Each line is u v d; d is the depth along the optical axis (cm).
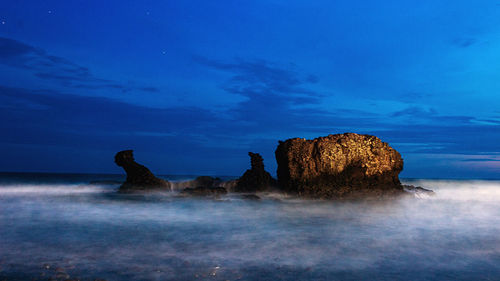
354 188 2647
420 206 2309
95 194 2886
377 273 867
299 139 2805
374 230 1427
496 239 1259
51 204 2227
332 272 871
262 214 1889
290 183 2750
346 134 2814
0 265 904
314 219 1723
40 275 829
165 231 1382
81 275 833
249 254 1034
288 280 812
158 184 3020
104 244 1145
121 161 3055
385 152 2794
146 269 881
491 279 829
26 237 1244
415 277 839
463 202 2584
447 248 1120
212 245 1147
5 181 5616
